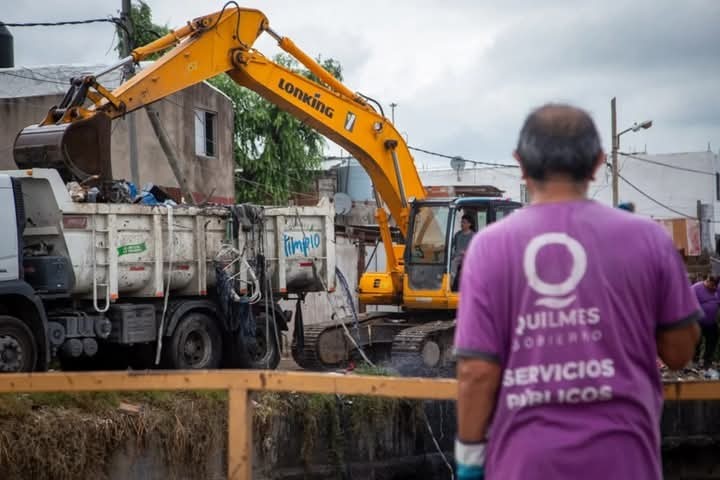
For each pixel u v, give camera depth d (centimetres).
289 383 392
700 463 1614
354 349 1638
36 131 1276
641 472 268
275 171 3275
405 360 1503
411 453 1309
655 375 284
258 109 3291
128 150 2292
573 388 270
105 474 967
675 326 285
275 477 1148
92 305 1246
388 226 1694
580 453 265
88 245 1216
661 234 285
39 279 1166
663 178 5928
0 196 1109
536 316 275
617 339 272
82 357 1340
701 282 1756
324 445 1210
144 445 1002
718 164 6231
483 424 280
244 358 1404
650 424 274
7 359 1067
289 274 1487
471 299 282
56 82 2288
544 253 278
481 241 288
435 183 5994
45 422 916
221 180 2677
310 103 1564
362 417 1243
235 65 1477
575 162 287
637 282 278
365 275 1714
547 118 294
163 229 1313
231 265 1381
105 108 1333
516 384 275
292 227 1489
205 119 2617
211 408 1078
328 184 3534
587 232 280
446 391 382
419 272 1620
